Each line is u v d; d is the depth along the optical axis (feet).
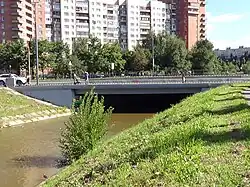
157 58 351.05
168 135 39.99
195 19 554.46
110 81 204.23
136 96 211.82
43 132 119.96
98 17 524.11
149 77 229.66
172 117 61.82
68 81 222.69
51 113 166.81
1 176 67.62
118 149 45.65
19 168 72.84
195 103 80.69
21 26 466.70
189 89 180.55
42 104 177.37
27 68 327.26
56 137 109.09
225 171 25.81
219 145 32.65
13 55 328.08
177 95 202.39
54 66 322.55
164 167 28.35
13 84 197.77
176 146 33.37
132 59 350.84
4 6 458.50
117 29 534.37
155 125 59.06
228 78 202.59
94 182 32.81
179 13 555.69
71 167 50.26
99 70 317.42
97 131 66.49
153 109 196.95
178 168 27.25
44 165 74.23
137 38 542.57
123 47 533.96
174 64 342.85
